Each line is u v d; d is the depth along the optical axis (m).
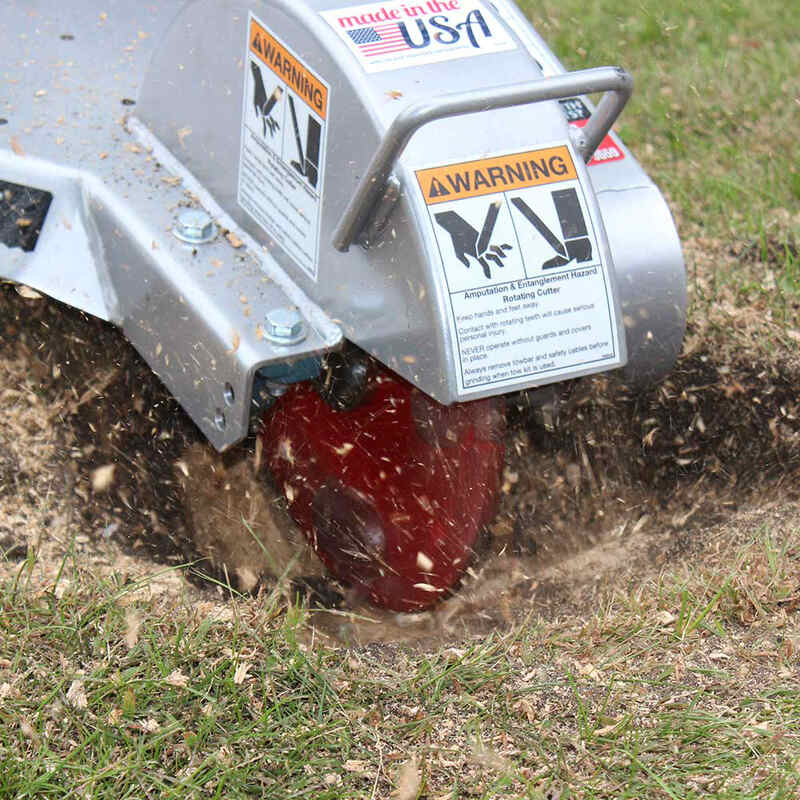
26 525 5.64
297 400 5.64
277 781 4.47
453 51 4.63
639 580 5.91
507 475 6.57
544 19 11.31
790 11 11.76
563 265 4.46
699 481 6.74
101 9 6.95
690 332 7.41
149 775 4.43
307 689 4.86
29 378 6.21
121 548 5.66
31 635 4.93
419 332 4.42
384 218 4.43
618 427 6.87
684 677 5.07
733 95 10.24
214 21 5.20
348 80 4.48
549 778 4.55
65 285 5.51
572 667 5.12
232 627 5.10
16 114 5.94
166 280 5.10
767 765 4.59
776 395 7.04
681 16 11.52
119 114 6.02
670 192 8.94
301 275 5.00
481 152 4.40
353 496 5.70
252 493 6.17
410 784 4.45
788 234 8.52
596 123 4.50
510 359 4.42
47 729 4.59
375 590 5.87
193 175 5.59
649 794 4.50
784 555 5.84
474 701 4.89
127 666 4.86
